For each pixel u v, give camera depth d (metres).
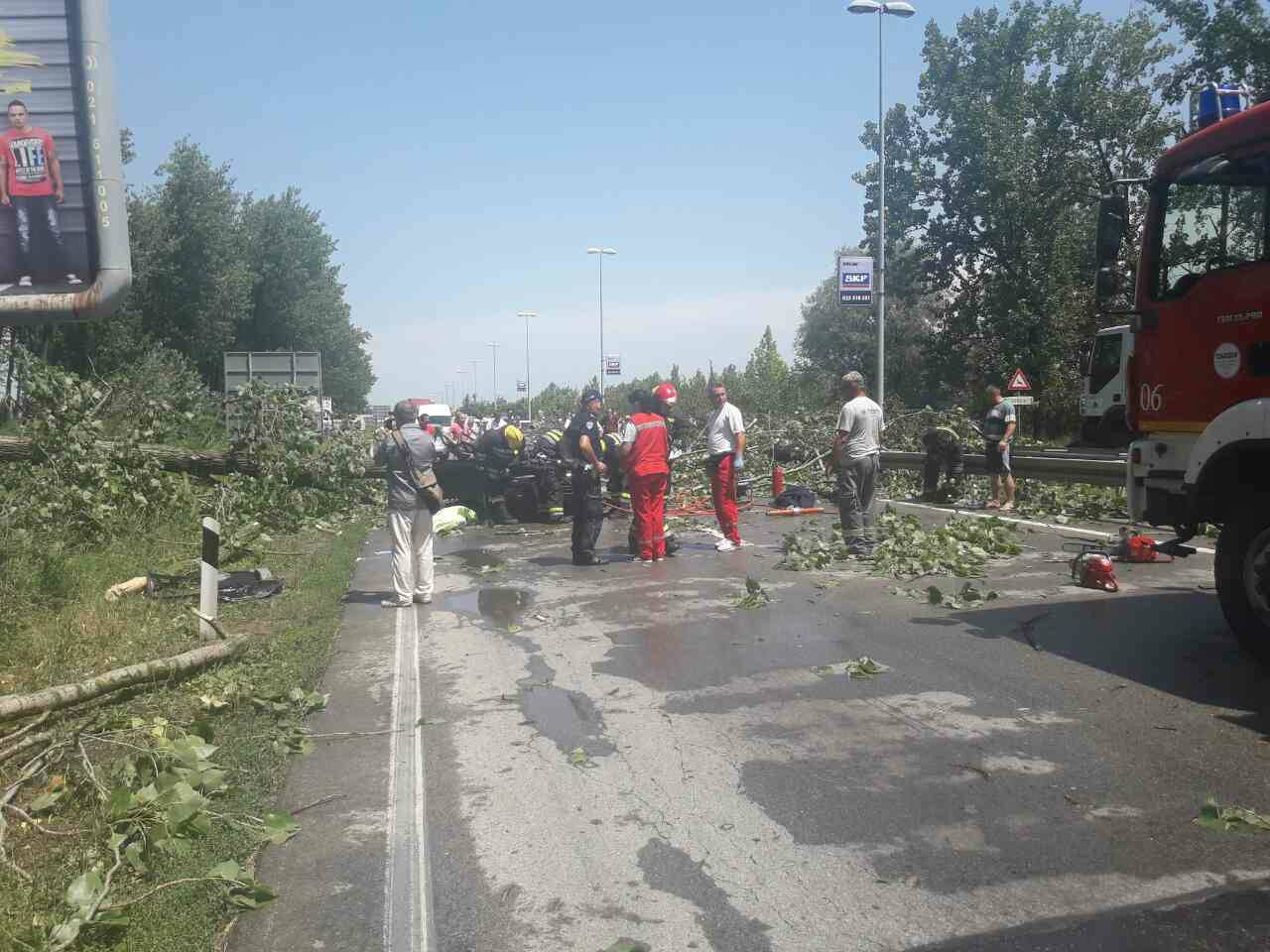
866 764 4.57
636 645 6.97
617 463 15.10
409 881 3.64
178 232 42.12
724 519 11.29
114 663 6.44
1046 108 39.97
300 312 55.22
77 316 5.56
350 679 6.38
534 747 5.00
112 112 5.48
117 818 4.00
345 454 14.24
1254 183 5.83
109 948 3.22
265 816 4.15
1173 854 3.58
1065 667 5.93
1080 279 39.22
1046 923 3.15
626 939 3.19
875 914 3.27
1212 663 5.88
